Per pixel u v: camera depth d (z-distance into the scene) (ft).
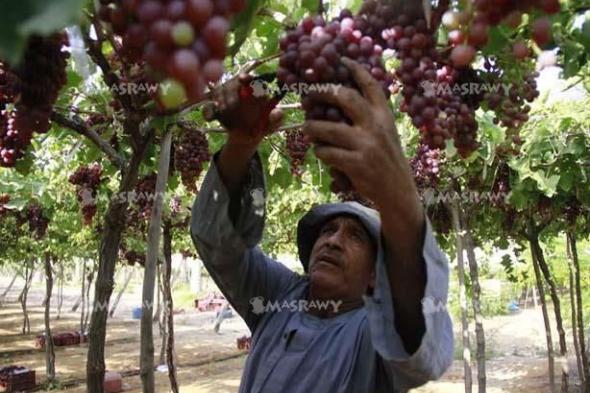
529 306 81.30
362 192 3.54
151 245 8.55
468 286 30.71
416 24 4.01
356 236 7.08
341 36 3.67
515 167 18.51
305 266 7.94
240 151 5.74
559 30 5.98
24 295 60.70
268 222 37.19
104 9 2.98
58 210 26.63
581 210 23.62
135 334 61.46
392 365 5.01
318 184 13.74
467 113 4.46
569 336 55.36
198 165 9.86
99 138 9.09
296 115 10.53
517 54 4.48
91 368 8.75
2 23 1.63
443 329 4.99
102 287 8.87
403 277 4.24
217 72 2.41
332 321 6.91
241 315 7.68
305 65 3.51
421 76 4.05
